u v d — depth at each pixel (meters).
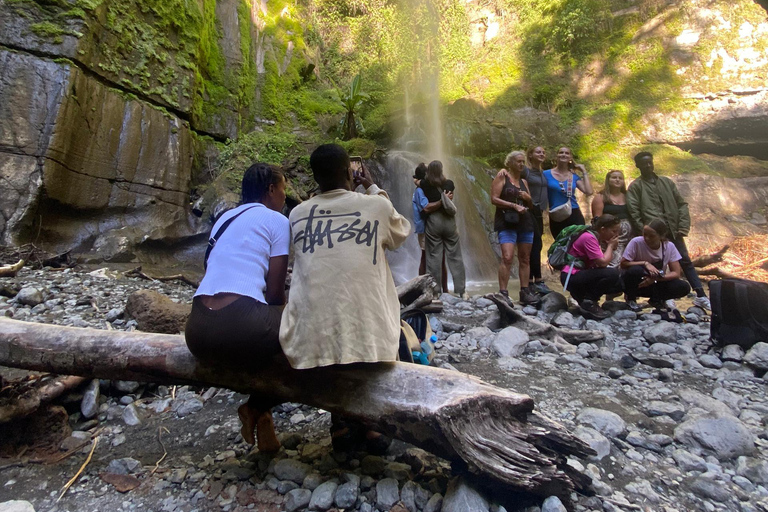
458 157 13.62
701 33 16.03
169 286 6.18
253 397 2.44
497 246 12.66
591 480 2.18
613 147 15.48
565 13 17.62
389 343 2.09
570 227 5.76
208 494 2.24
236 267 2.19
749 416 3.03
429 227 6.20
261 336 2.12
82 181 7.51
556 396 3.26
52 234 7.14
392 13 18.95
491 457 1.96
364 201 2.23
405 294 4.71
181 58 9.70
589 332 4.59
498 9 19.72
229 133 11.41
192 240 9.24
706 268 10.89
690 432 2.68
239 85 11.99
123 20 8.33
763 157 15.39
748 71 15.12
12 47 6.91
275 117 13.23
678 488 2.30
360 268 2.09
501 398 2.09
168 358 2.50
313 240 2.16
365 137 14.30
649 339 4.66
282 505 2.16
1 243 6.43
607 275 5.45
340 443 2.53
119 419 2.98
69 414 2.96
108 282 5.80
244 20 12.84
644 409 3.11
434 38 18.77
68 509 2.14
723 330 4.26
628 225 6.28
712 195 13.61
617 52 17.02
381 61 18.58
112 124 8.04
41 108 6.91
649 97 16.00
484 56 19.03
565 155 6.45
